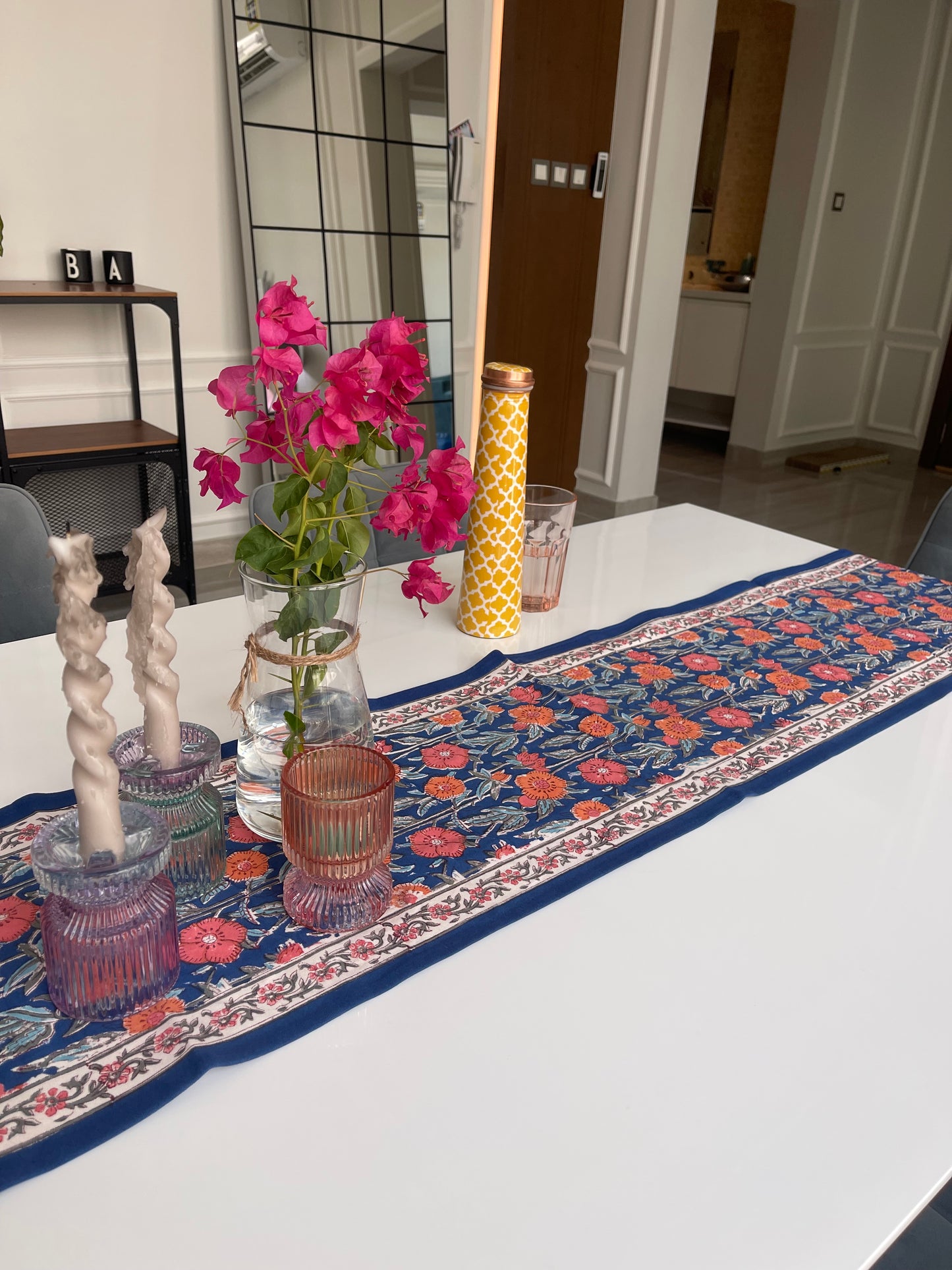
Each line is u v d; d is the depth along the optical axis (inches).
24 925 31.5
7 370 127.6
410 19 143.5
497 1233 22.8
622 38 170.1
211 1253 21.9
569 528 58.8
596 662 53.7
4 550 58.1
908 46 236.1
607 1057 28.0
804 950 32.9
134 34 123.8
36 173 123.0
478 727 45.9
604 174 182.2
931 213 253.8
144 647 29.1
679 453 257.0
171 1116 25.3
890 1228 23.6
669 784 42.0
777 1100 27.0
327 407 31.6
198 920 32.2
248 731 35.7
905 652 57.7
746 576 69.9
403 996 29.7
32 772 39.9
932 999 31.1
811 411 265.9
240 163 133.4
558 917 33.6
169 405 141.9
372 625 57.0
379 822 30.5
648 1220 23.4
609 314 188.4
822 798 42.1
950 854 38.8
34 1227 22.3
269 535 34.0
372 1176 24.0
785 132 233.3
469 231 164.4
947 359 252.5
